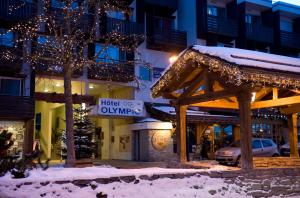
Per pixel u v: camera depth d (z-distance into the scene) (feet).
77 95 75.72
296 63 38.32
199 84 39.27
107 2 65.67
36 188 22.82
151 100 84.94
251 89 32.55
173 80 39.60
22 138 70.74
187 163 39.40
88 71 77.77
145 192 26.14
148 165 64.44
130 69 81.35
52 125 88.94
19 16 69.62
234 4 97.96
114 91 91.86
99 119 96.53
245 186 31.14
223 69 32.30
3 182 22.41
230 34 94.89
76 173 26.68
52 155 85.35
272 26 105.60
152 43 85.51
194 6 94.27
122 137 86.63
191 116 71.92
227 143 86.33
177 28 98.94
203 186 29.09
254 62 32.96
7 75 69.92
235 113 83.66
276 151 66.28
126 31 81.71
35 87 79.36
